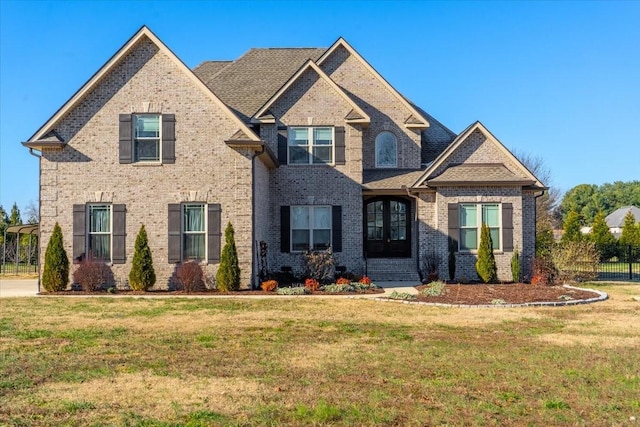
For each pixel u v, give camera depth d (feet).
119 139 70.23
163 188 70.08
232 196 69.92
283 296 64.13
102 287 69.41
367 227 87.45
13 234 158.51
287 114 82.38
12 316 50.06
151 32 69.92
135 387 27.22
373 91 88.63
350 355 34.24
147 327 44.27
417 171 86.17
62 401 24.98
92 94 70.64
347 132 82.58
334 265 78.64
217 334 41.27
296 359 33.22
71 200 70.08
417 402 24.95
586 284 78.38
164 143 70.08
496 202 77.77
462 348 36.32
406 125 87.20
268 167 81.51
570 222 168.35
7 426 21.88
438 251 77.82
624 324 45.70
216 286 69.31
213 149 70.13
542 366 31.42
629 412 23.86
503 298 60.75
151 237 69.87
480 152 81.76
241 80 93.20
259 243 74.08
